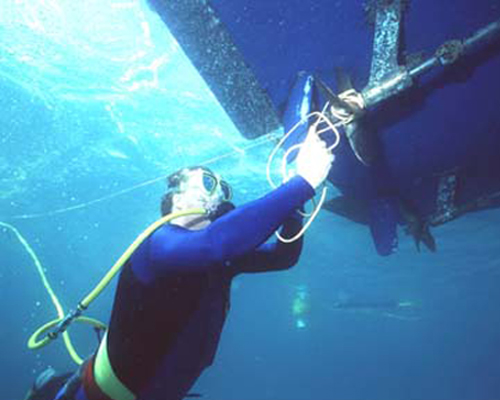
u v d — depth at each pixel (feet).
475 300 189.88
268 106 14.93
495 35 11.77
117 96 39.75
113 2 28.17
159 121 42.57
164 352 6.63
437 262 110.22
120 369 6.65
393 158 15.51
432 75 13.61
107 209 79.92
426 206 17.48
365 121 14.05
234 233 5.99
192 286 6.55
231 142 42.50
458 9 12.46
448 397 234.38
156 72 34.73
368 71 13.53
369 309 196.75
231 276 7.62
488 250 97.19
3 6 30.63
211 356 7.39
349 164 16.14
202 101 37.14
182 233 6.39
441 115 14.23
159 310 6.46
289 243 8.42
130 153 51.98
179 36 14.08
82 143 52.31
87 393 6.89
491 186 16.94
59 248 115.24
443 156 15.12
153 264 6.35
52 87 40.91
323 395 285.84
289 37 13.67
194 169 7.82
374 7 12.82
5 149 56.13
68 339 8.70
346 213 19.06
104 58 34.40
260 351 301.63
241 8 13.29
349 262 106.93
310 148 7.11
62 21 30.89
